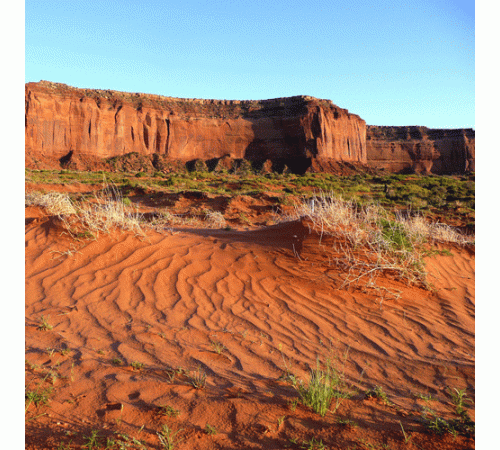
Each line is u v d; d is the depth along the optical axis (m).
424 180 52.44
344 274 6.75
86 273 6.30
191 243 7.99
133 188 27.39
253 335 4.71
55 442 2.42
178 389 3.26
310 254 7.34
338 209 8.55
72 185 32.44
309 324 5.18
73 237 7.34
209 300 5.71
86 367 3.57
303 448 2.58
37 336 4.28
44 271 6.30
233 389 3.36
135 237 7.70
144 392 3.18
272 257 7.36
